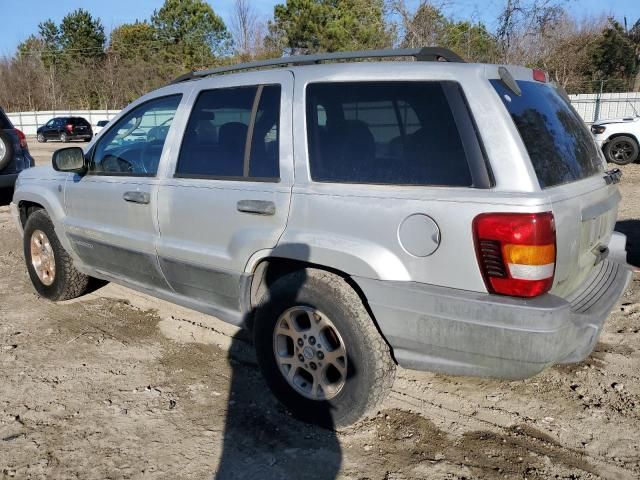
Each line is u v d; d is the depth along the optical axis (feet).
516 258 8.54
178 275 12.87
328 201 10.12
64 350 14.25
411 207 9.31
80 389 12.37
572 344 9.04
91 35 184.85
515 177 8.78
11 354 14.02
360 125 10.19
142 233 13.52
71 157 14.39
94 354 14.02
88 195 14.92
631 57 95.66
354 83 10.30
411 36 55.52
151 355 13.97
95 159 15.07
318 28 99.86
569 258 9.30
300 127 10.72
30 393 12.20
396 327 9.62
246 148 11.47
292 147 10.76
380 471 9.68
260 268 11.44
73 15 183.42
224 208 11.56
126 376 12.93
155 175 13.15
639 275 19.20
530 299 8.65
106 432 10.83
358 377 10.05
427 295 9.18
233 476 9.61
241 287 11.55
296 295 10.49
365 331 9.87
